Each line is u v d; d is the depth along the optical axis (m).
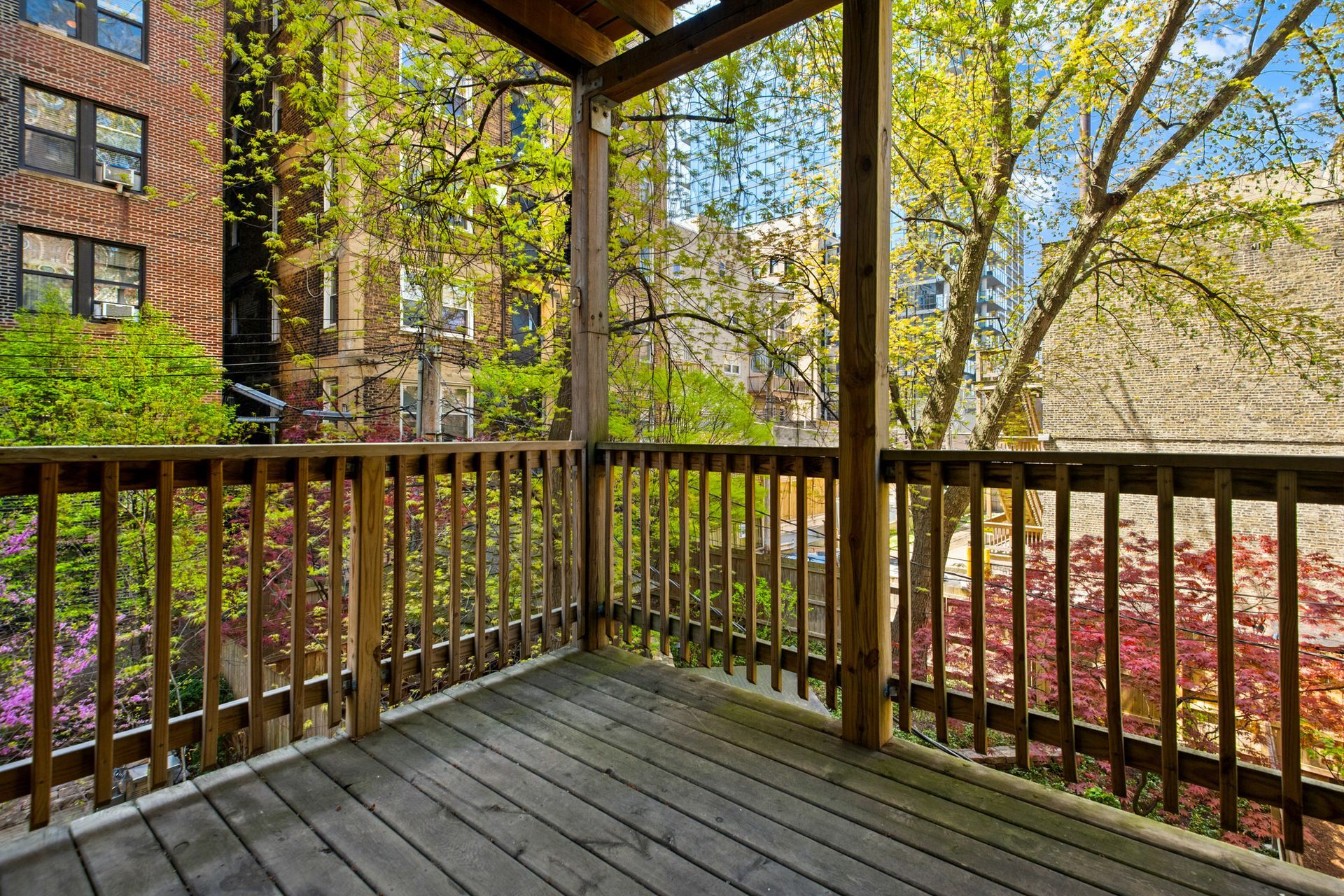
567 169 5.38
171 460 1.62
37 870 1.39
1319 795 1.37
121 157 8.89
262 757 1.87
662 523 2.65
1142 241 7.00
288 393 10.11
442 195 5.30
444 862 1.45
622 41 4.36
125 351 7.75
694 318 5.70
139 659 6.49
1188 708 4.31
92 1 8.62
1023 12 5.60
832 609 2.11
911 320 7.52
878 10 1.89
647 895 1.34
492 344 6.82
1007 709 1.80
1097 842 1.51
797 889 1.37
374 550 2.05
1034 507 7.66
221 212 9.65
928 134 6.38
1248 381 7.91
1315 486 1.37
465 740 2.01
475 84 5.27
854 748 1.96
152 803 1.64
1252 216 6.10
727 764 1.88
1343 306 7.14
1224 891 1.35
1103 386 8.68
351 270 6.61
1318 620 4.27
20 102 8.14
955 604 7.05
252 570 1.80
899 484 1.95
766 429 6.07
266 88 8.62
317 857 1.46
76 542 6.21
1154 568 4.79
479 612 2.46
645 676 2.52
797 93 4.93
